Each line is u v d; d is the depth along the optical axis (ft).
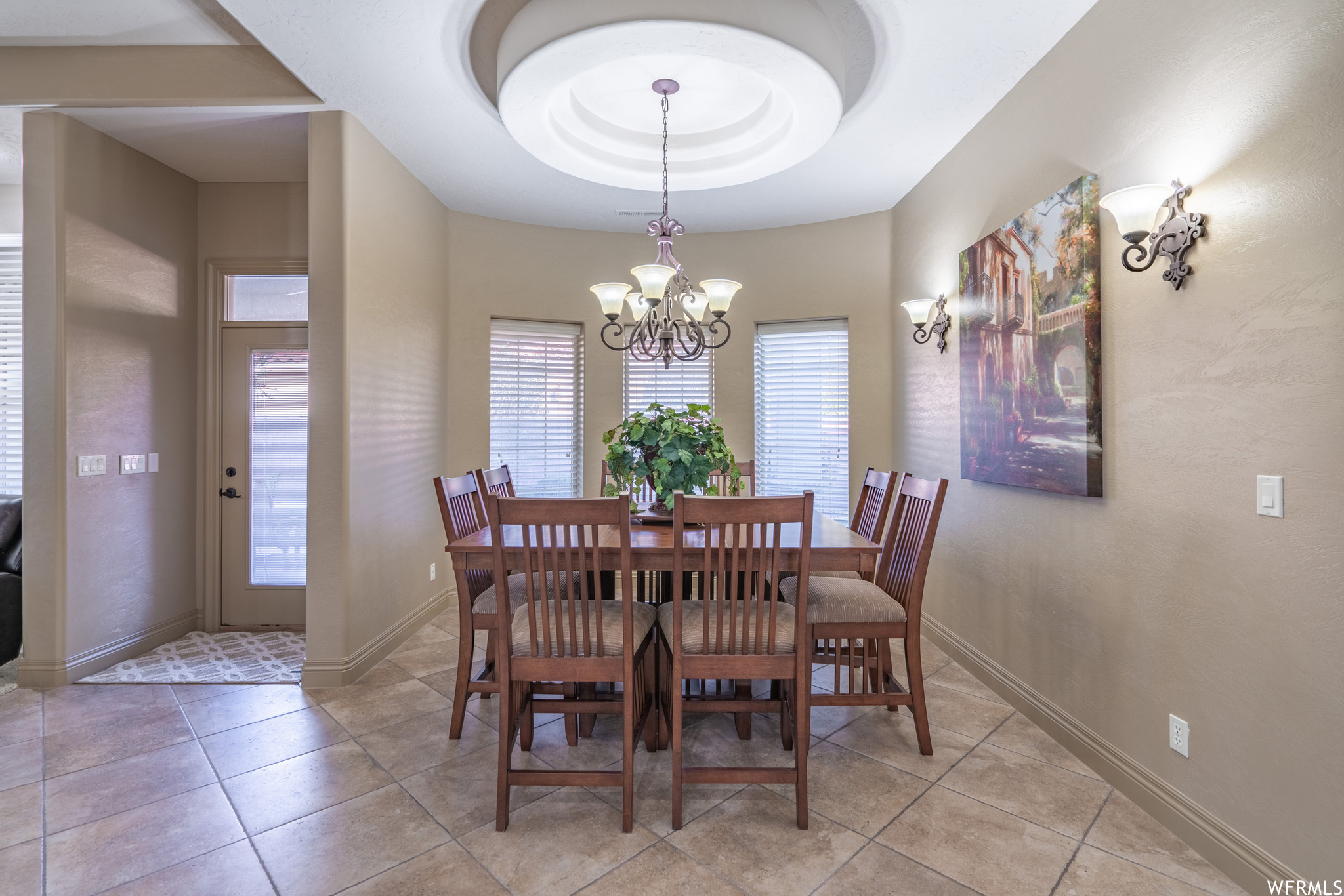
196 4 8.29
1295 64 4.94
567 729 7.90
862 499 10.18
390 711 8.77
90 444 10.11
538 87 8.19
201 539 12.34
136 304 10.93
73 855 5.75
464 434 13.94
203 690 9.48
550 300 14.69
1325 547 4.74
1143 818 6.37
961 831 6.15
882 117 9.77
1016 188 8.87
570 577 6.27
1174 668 6.17
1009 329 8.86
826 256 14.20
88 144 10.02
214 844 5.93
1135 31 6.64
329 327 9.59
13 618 10.36
